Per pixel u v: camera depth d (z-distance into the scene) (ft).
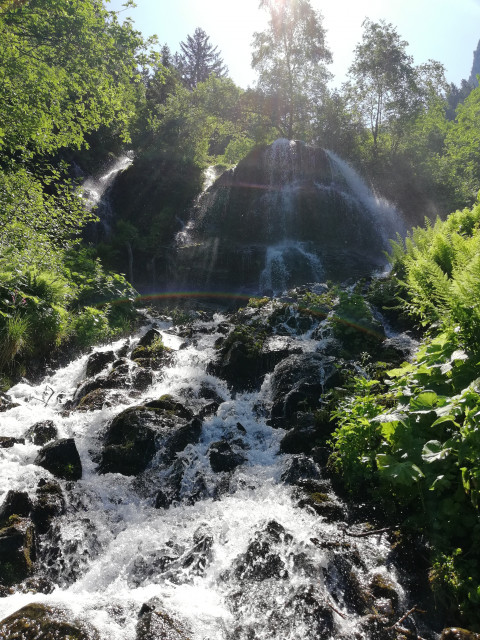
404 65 115.85
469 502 12.01
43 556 14.08
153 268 79.51
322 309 31.14
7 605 10.89
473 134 130.11
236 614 11.10
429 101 127.44
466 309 14.08
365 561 12.27
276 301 35.91
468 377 13.37
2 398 24.36
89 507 16.33
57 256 40.40
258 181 94.53
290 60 129.59
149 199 95.55
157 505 16.81
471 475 11.51
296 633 10.25
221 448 18.85
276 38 127.65
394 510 13.70
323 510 14.51
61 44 48.98
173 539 14.46
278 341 27.71
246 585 12.01
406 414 13.73
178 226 90.99
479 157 128.77
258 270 76.95
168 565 13.39
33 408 23.41
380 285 32.19
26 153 47.24
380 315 29.17
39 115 45.68
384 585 11.42
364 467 15.06
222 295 73.56
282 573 12.13
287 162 95.76
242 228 89.10
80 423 21.93
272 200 89.30
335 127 123.75
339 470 16.05
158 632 9.61
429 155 120.47
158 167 99.76
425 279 24.62
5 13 45.24
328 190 91.35
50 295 33.78
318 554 12.39
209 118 118.73
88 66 50.67
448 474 11.98
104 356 29.37
